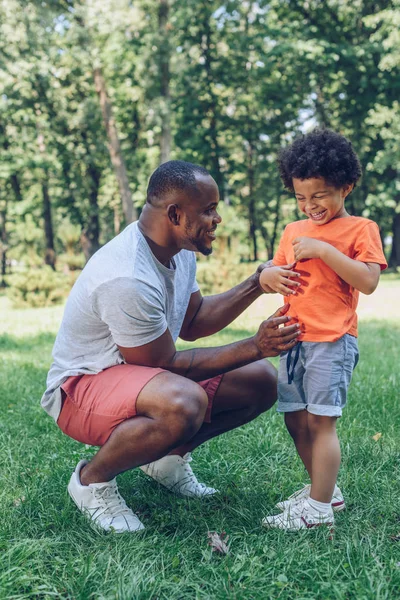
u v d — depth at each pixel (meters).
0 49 19.62
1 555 2.27
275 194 29.95
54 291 16.33
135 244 2.54
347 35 23.91
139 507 2.81
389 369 5.72
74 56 18.91
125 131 26.53
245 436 3.67
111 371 2.58
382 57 21.52
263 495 2.86
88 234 27.75
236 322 10.08
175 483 2.90
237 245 15.05
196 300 3.02
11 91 21.88
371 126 24.48
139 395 2.44
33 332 10.05
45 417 4.27
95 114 22.94
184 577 2.14
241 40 22.98
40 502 2.73
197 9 23.44
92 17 17.86
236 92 26.08
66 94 24.45
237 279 14.73
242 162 30.34
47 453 3.52
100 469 2.54
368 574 2.07
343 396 2.55
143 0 19.83
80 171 26.41
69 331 2.65
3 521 2.57
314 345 2.51
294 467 3.19
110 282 2.44
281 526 2.51
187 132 26.33
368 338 8.12
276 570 2.17
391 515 2.62
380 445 3.43
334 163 2.42
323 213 2.54
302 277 2.56
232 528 2.54
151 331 2.50
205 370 2.60
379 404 4.34
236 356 2.56
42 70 19.88
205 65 25.09
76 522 2.58
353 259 2.50
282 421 3.98
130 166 26.17
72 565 2.17
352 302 2.60
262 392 2.91
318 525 2.47
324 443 2.49
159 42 19.73
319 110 25.39
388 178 25.08
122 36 20.41
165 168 2.52
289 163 2.54
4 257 33.44
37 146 25.00
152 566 2.18
